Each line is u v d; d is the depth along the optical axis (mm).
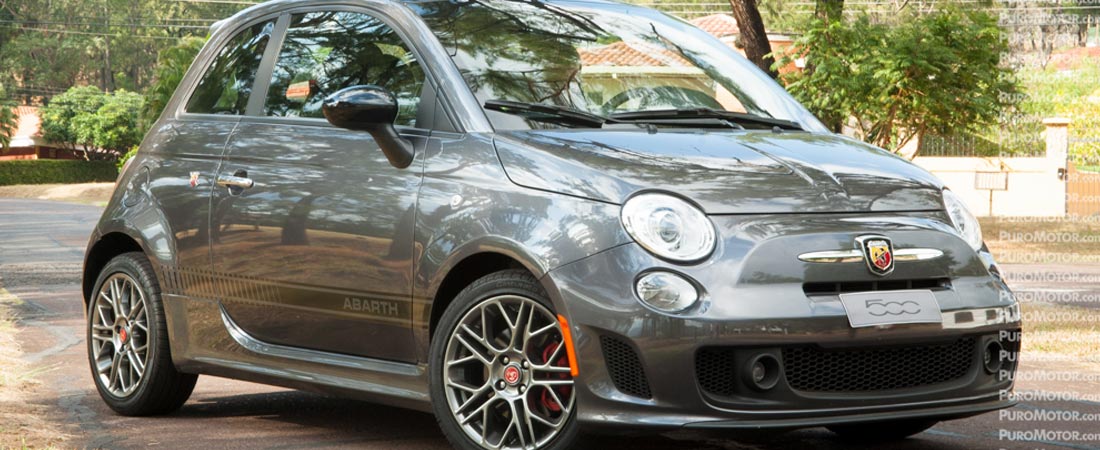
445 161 4199
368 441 4629
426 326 4164
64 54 81812
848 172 4145
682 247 3703
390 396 4305
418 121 4383
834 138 4656
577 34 4859
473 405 4098
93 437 4758
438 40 4531
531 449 3945
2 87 75625
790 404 3727
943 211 4156
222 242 4883
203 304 5020
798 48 18641
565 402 3891
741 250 3715
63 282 12594
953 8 18969
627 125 4383
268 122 4918
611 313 3684
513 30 4727
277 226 4656
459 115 4277
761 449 4488
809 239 3773
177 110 5434
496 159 4078
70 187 62406
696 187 3838
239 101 5129
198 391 5980
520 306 3932
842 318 3721
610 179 3840
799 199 3896
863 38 18328
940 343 3936
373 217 4316
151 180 5293
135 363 5285
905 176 4250
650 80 4789
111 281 5453
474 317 4047
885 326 3771
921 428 4531
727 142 4285
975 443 4629
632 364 3707
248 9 5449
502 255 4012
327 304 4504
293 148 4715
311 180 4574
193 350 5074
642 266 3678
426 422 5043
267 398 5738
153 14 83625
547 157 3992
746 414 3697
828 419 3787
